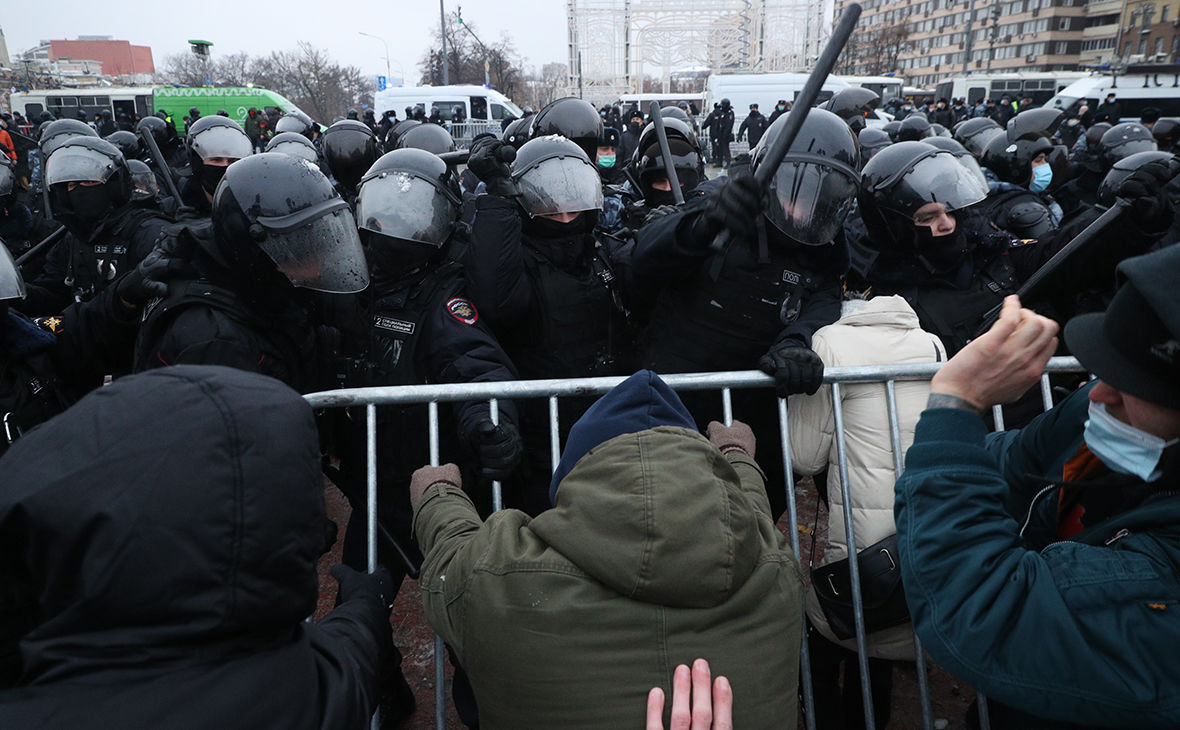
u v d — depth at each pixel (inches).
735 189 64.4
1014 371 40.4
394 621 114.3
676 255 76.3
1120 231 88.0
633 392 49.2
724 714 39.1
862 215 97.3
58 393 87.3
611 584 39.8
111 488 29.7
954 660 37.8
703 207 74.6
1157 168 90.0
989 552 38.0
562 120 167.8
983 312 93.7
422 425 80.7
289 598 33.4
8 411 82.5
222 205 71.5
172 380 33.1
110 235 141.6
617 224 165.0
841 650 82.5
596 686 39.6
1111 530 37.4
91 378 92.0
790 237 75.4
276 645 34.7
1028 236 141.1
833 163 74.9
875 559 67.0
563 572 40.9
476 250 80.6
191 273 75.6
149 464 30.2
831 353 74.4
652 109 130.3
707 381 71.6
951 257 92.8
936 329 93.9
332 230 72.9
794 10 1952.5
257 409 32.9
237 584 31.4
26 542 30.1
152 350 75.1
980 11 3043.8
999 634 36.5
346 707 36.9
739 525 40.9
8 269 81.0
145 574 29.8
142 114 1064.2
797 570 45.8
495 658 41.6
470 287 80.6
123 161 142.6
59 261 151.0
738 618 41.3
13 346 84.0
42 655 30.6
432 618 47.3
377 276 82.2
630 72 2082.9
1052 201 207.0
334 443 90.0
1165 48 2380.7
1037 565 37.4
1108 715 34.5
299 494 33.4
